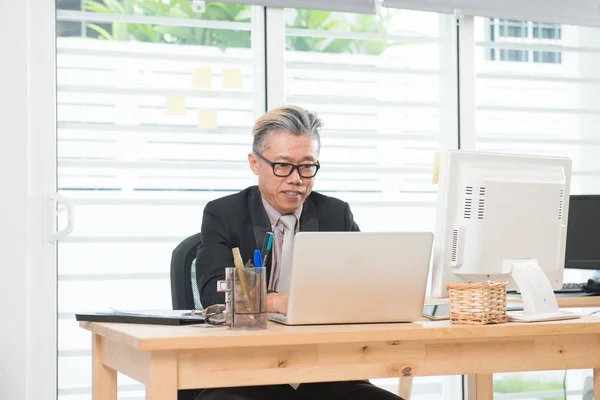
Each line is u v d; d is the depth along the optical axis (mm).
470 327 2062
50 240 3398
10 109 3305
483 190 2291
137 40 3605
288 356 1961
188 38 3662
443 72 3986
